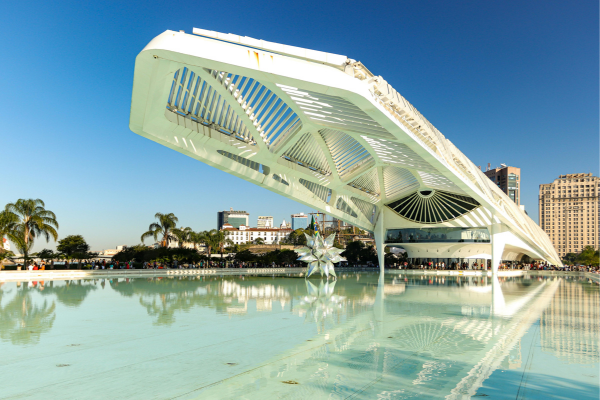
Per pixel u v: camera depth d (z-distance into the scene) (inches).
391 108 532.1
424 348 273.7
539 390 191.8
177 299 546.0
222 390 185.9
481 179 1026.1
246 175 885.8
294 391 185.8
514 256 2854.3
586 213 4913.9
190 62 427.5
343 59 473.1
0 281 901.8
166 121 631.2
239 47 417.1
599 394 187.2
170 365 225.9
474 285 942.4
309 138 916.0
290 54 458.3
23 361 231.9
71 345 272.2
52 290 674.8
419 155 660.1
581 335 324.8
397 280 1091.9
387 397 179.6
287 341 289.0
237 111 630.5
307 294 635.5
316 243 1029.2
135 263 1606.8
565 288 890.7
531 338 311.7
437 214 1517.0
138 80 486.6
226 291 670.5
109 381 197.8
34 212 1227.2
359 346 277.3
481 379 207.8
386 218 1624.0
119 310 436.5
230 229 6284.5
